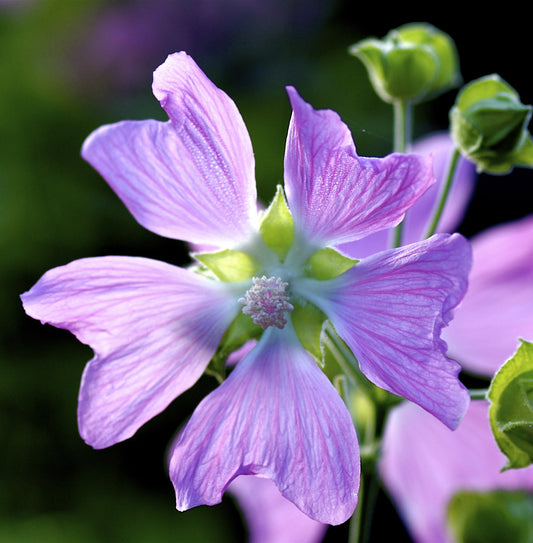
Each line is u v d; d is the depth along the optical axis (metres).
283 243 0.31
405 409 0.36
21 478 0.65
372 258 0.30
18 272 0.69
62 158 0.74
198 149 0.30
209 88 0.29
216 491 0.29
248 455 0.29
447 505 0.35
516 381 0.30
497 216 0.72
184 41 0.79
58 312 0.29
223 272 0.31
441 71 0.35
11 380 0.66
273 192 0.71
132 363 0.30
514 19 0.87
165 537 0.62
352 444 0.29
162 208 0.30
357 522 0.32
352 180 0.29
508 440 0.30
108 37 0.76
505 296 0.36
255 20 0.80
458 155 0.33
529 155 0.33
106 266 0.30
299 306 0.30
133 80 0.77
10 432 0.65
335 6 0.85
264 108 0.78
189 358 0.30
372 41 0.34
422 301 0.29
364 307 0.30
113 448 0.65
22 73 0.75
